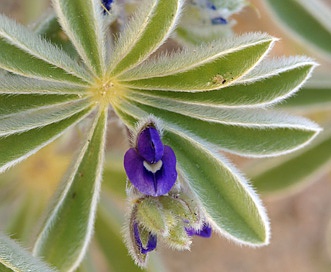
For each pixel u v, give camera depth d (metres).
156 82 0.13
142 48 0.13
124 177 0.17
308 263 0.30
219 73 0.13
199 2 0.16
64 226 0.14
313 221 0.30
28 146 0.13
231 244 0.29
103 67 0.13
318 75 0.19
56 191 0.14
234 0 0.16
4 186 0.18
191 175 0.13
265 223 0.13
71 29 0.13
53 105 0.13
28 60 0.12
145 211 0.11
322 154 0.20
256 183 0.20
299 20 0.20
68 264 0.14
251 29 0.23
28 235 0.18
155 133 0.11
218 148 0.14
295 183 0.20
